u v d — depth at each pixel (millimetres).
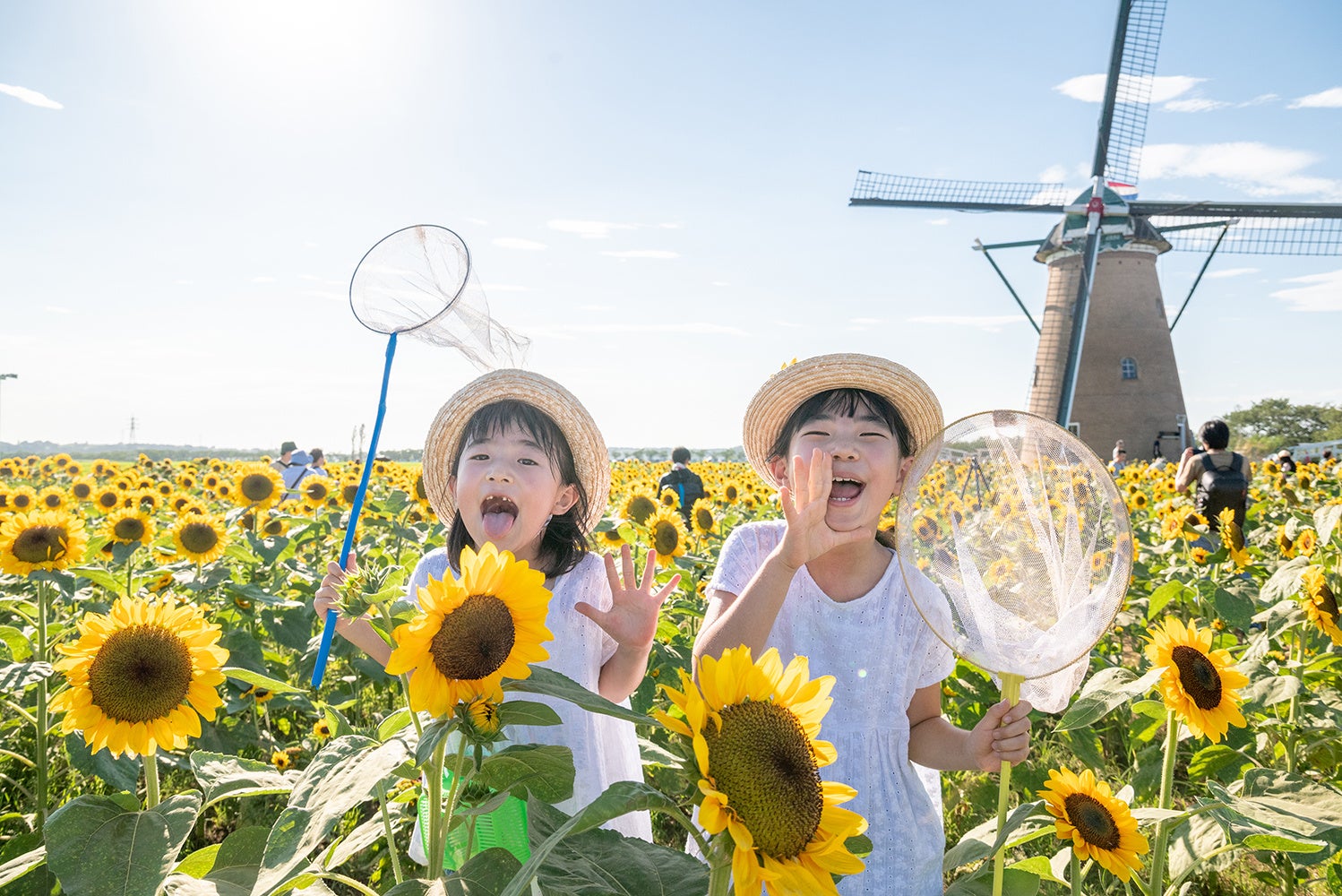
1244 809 2184
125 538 5473
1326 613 3631
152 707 1973
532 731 2262
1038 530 1788
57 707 1993
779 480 2576
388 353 2260
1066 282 32062
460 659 1303
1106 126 32094
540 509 2311
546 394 2459
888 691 2311
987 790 3908
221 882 1773
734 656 1247
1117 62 31891
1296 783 2330
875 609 2338
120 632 2020
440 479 2598
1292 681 3457
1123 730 4703
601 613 2023
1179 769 4477
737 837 1080
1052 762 4418
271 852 1301
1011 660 1816
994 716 1904
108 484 10500
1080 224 31859
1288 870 3117
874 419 2332
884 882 2174
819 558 2426
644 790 1145
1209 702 2428
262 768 2018
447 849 1839
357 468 11781
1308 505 10844
